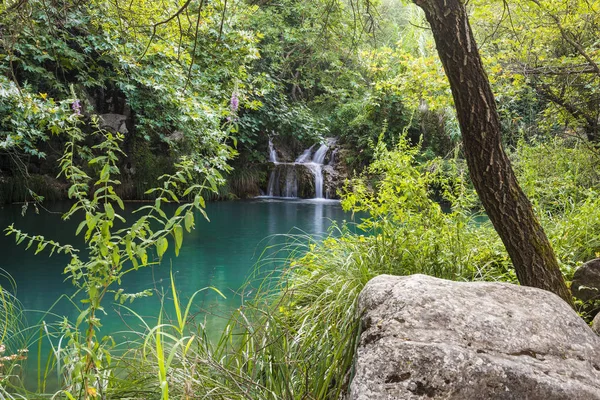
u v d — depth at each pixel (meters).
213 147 7.12
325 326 2.83
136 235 1.97
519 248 2.79
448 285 2.16
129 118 14.62
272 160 19.03
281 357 2.55
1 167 13.17
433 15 2.58
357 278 3.46
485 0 6.54
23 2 3.77
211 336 3.90
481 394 1.63
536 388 1.65
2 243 8.31
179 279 6.39
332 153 18.53
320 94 20.50
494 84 7.84
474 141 2.70
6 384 2.87
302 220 11.94
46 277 6.39
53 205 13.02
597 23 6.76
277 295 3.77
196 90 7.22
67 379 2.49
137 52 6.73
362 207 4.19
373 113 17.41
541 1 5.80
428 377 1.66
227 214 12.95
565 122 8.29
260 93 8.12
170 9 5.66
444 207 11.97
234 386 2.41
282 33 15.27
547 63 7.40
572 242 4.23
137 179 14.70
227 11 6.77
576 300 3.26
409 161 4.16
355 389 1.68
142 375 2.54
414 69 7.75
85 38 7.07
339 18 5.31
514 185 2.76
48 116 5.15
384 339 1.81
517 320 1.96
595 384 1.75
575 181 5.91
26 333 4.18
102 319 4.73
